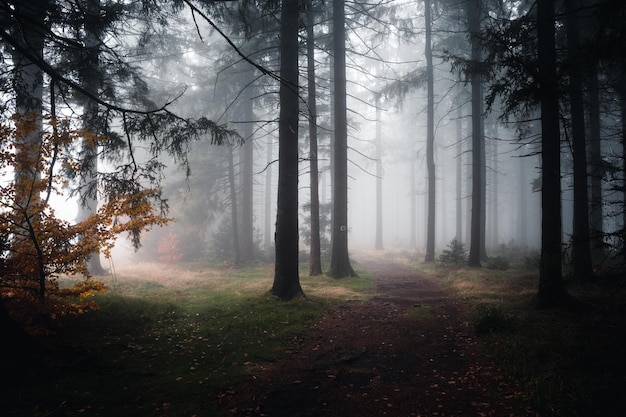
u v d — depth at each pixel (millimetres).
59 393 4508
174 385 5051
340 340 7426
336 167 15805
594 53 6793
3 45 9141
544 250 8984
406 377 5617
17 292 6137
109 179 8391
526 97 8195
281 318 8727
